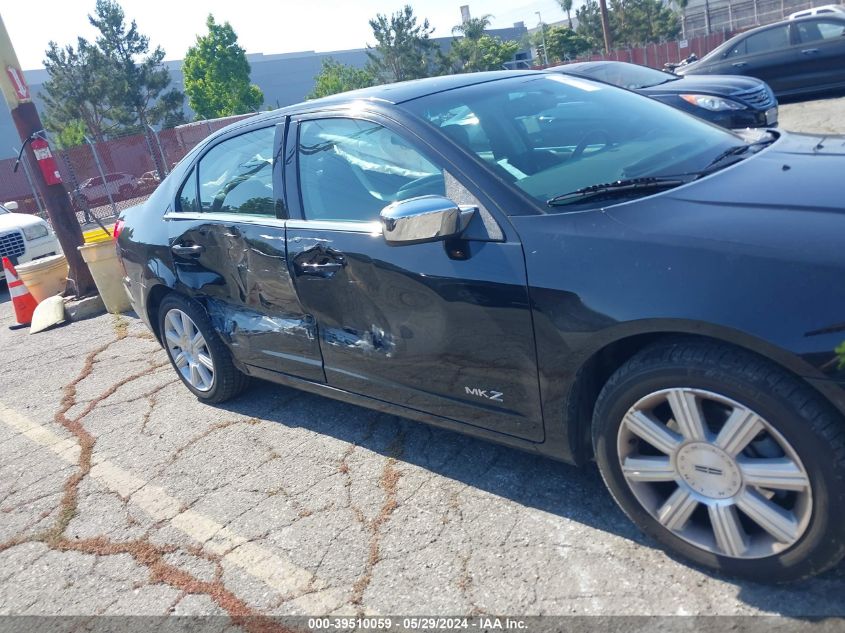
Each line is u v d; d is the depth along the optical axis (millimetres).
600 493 2939
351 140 3283
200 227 4008
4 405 5348
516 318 2566
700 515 2438
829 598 2213
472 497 3090
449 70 51938
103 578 3057
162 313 4578
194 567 3008
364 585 2705
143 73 44219
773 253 2104
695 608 2285
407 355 3025
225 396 4461
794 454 2061
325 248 3227
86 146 18453
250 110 49438
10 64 7449
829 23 12594
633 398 2354
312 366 3570
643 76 9680
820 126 10000
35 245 10477
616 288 2309
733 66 13555
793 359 1978
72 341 6746
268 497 3412
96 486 3844
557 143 3076
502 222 2643
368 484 3354
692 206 2428
